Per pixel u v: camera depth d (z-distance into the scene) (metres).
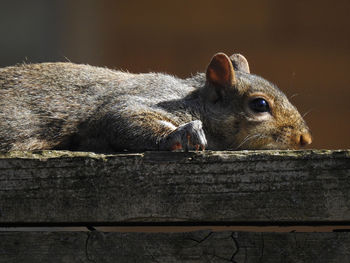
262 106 10.26
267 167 7.11
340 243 6.94
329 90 17.27
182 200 7.13
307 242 6.96
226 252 6.96
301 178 7.09
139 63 17.95
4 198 7.28
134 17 18.06
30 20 18.72
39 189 7.26
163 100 10.44
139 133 9.85
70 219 7.23
